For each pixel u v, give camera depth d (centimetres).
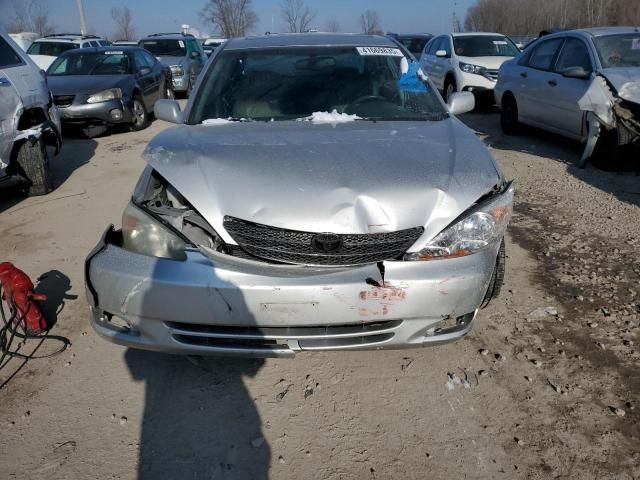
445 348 297
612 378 273
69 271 394
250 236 237
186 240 241
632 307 335
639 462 224
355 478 218
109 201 557
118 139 915
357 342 241
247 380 274
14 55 561
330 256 234
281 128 314
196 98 353
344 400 260
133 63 1034
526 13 4716
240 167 258
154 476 219
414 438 237
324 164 259
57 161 747
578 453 229
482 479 217
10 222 501
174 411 254
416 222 238
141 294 236
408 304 233
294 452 231
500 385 268
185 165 261
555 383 270
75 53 1050
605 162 642
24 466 224
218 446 234
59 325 323
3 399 262
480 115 1109
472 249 243
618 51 679
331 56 378
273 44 392
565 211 509
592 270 386
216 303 230
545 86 748
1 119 504
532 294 353
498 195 255
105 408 256
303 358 291
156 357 293
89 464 225
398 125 321
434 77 1230
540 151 761
